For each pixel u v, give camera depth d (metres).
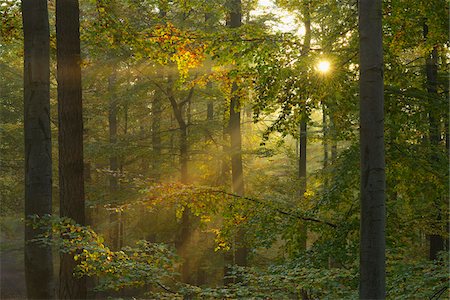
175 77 15.36
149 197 7.45
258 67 7.03
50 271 6.51
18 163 19.62
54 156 18.14
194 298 6.41
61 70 7.94
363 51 4.99
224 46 7.07
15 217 20.41
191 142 16.72
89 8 15.50
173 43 7.70
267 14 14.16
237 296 6.27
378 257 4.90
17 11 8.59
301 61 6.92
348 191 7.40
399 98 7.17
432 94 7.10
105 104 18.33
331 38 7.52
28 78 6.43
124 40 8.29
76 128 7.92
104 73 14.68
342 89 7.06
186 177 16.42
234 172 14.48
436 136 8.57
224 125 16.09
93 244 6.23
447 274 5.49
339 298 6.12
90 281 16.72
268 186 16.58
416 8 6.98
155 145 16.41
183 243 16.00
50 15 17.11
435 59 8.86
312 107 7.39
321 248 7.12
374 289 4.89
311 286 6.23
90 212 18.33
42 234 6.24
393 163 7.22
